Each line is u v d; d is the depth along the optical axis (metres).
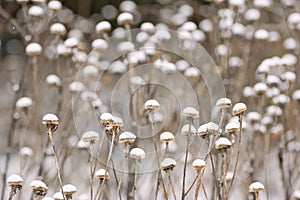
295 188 2.85
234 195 2.96
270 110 2.88
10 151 2.87
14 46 5.70
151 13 5.02
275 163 3.24
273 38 3.68
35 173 2.91
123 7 3.86
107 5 5.32
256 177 2.94
